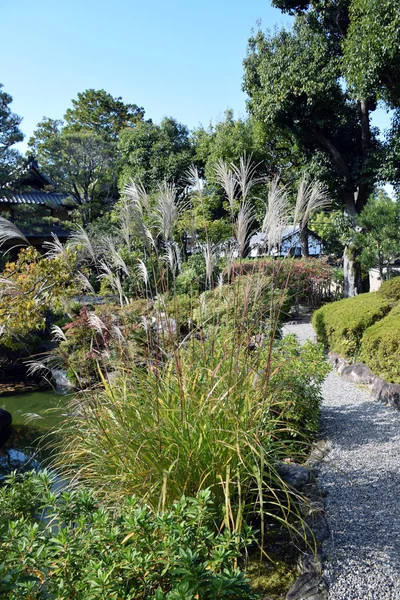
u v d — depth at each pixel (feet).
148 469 8.73
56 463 10.41
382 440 13.82
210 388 9.52
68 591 5.65
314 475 11.46
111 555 5.74
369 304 26.32
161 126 75.25
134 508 7.23
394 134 44.96
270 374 10.50
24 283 17.16
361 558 8.07
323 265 56.29
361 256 44.55
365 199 50.78
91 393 10.50
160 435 8.47
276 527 9.33
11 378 34.04
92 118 127.03
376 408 17.28
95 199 82.74
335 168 48.55
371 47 37.19
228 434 8.82
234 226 10.88
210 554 6.79
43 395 29.43
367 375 20.65
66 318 32.94
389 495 10.26
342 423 15.74
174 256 11.37
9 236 11.06
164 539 6.31
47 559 5.85
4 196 66.33
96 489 9.30
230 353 10.35
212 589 5.46
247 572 8.21
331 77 44.27
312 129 48.19
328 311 29.50
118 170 82.74
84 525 6.48
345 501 10.11
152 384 10.09
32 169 79.56
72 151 80.43
